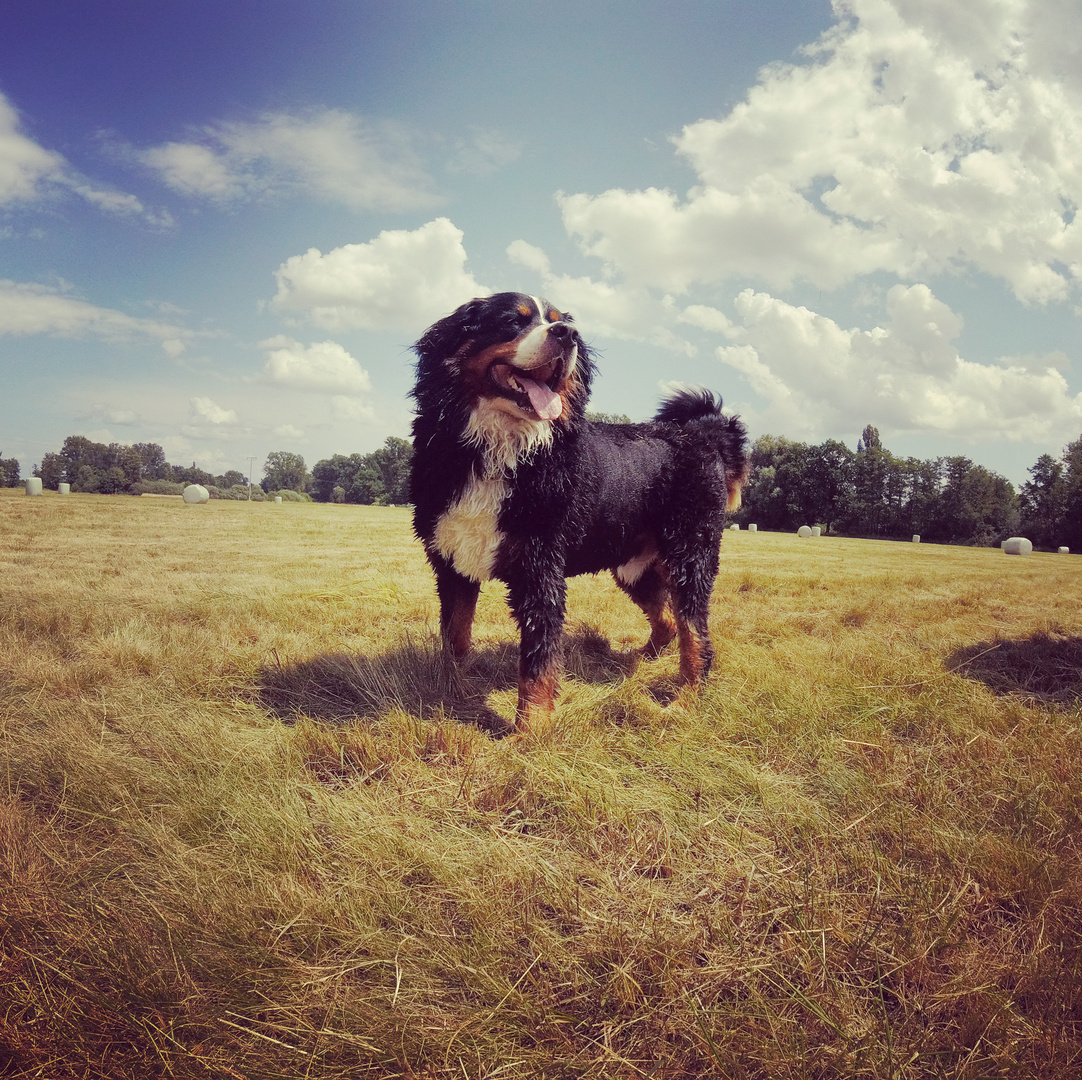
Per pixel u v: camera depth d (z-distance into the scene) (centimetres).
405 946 150
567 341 292
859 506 6925
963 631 580
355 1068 119
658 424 420
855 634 536
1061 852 195
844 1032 130
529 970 142
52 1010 124
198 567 795
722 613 621
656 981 142
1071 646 491
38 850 175
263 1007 129
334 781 241
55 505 2170
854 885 180
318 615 521
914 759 269
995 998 137
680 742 269
